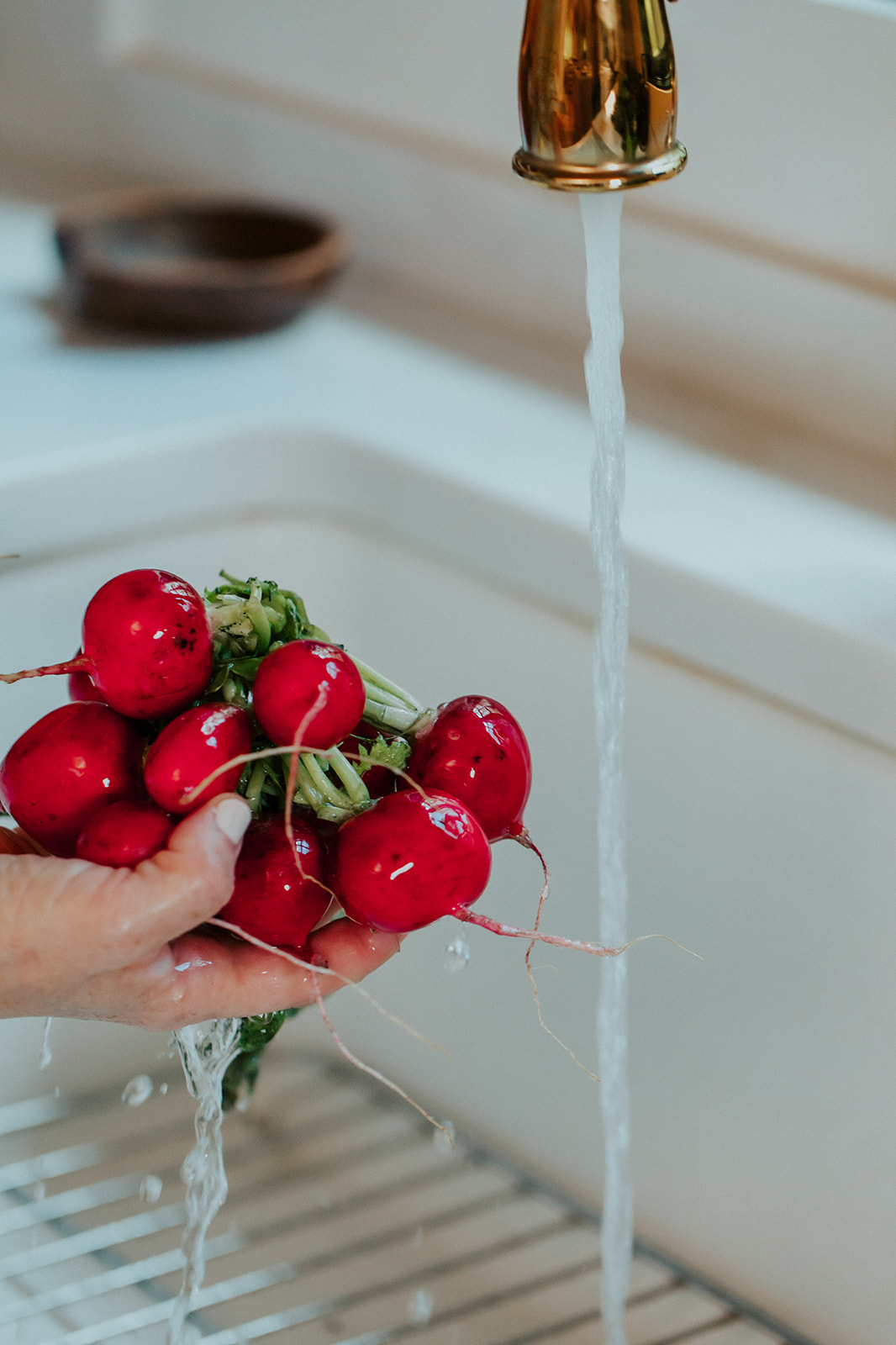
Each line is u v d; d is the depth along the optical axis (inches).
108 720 26.0
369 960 26.6
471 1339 31.8
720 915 32.0
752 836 31.4
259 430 35.4
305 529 36.0
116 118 49.2
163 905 24.8
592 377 27.7
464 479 33.6
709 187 36.8
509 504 33.0
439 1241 33.6
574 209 38.6
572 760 33.4
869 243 35.2
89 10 48.1
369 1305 32.3
